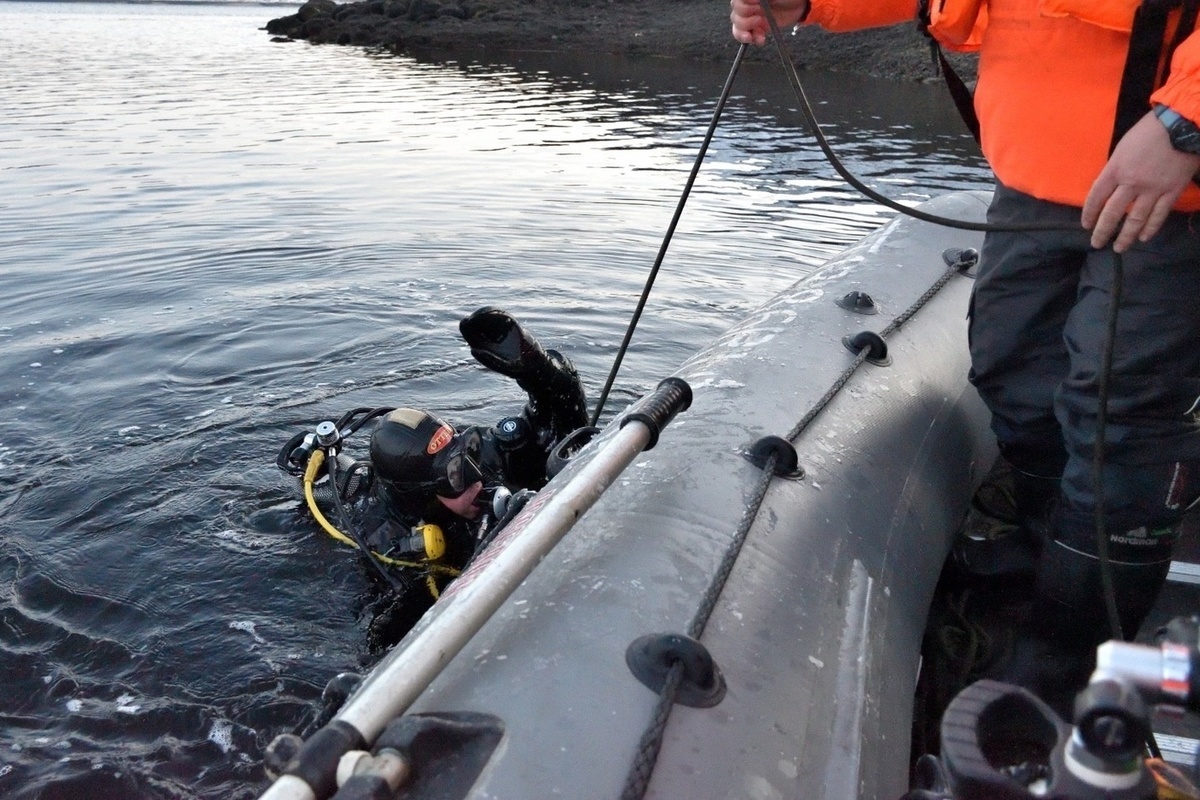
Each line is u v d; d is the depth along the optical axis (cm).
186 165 852
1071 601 193
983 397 229
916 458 226
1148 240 159
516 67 1748
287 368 421
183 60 1897
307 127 1073
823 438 203
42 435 360
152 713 228
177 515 310
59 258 576
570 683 124
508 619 137
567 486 139
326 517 307
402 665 114
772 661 140
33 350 437
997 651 224
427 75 1633
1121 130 166
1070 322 188
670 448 183
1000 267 208
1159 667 80
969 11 196
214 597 271
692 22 2048
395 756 108
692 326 468
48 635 254
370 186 773
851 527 184
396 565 282
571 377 321
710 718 125
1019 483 238
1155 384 176
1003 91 191
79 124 1078
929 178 830
